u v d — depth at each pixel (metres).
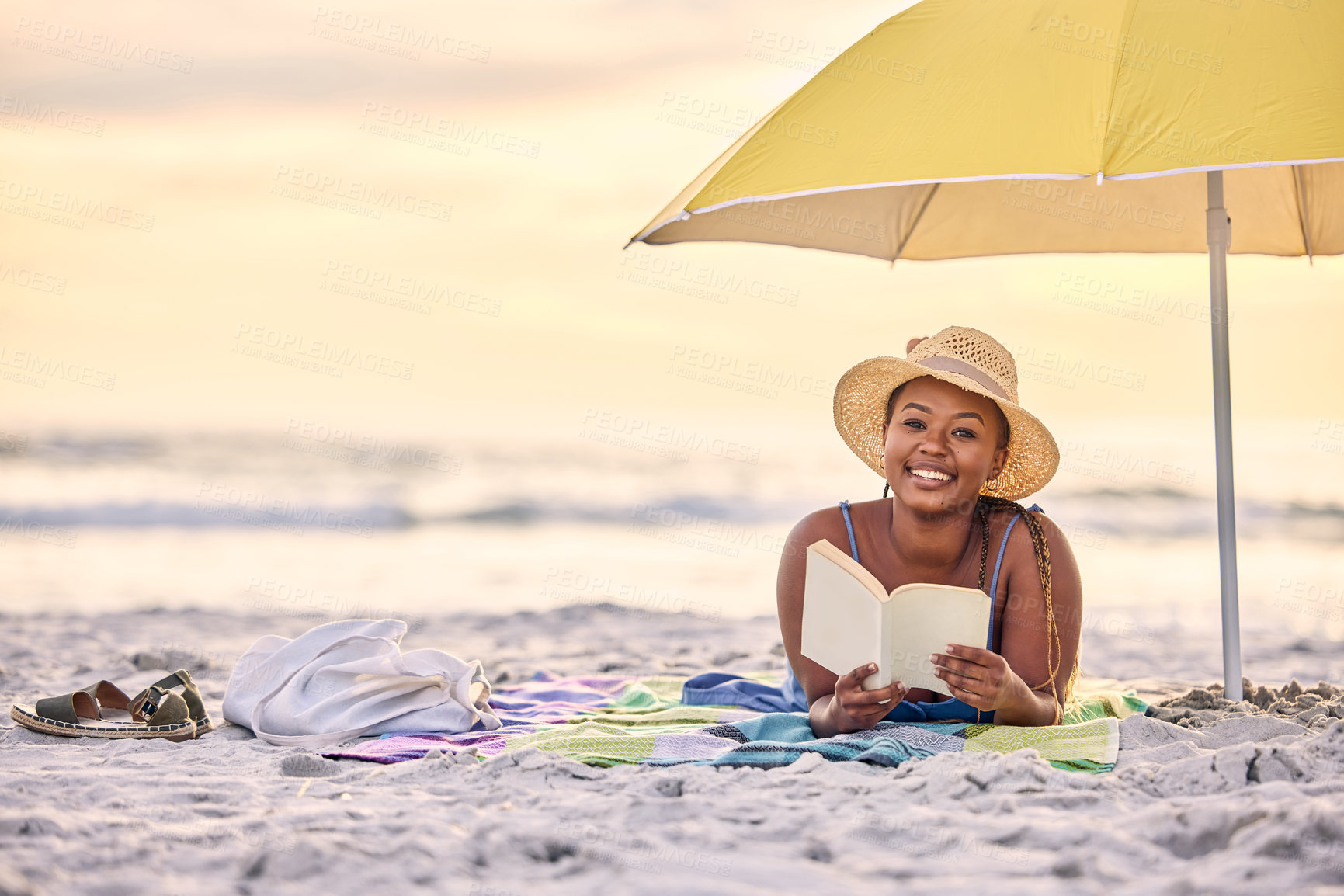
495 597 11.48
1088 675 6.10
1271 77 2.91
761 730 3.35
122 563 13.32
